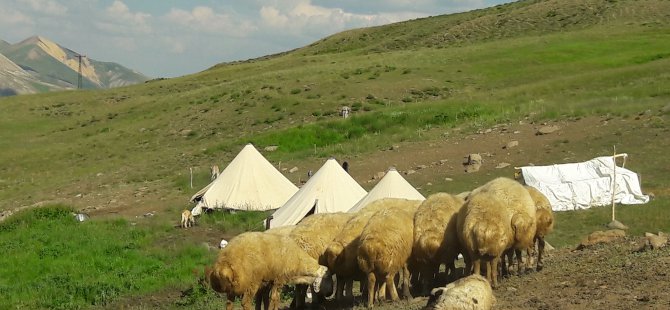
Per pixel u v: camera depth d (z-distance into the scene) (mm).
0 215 36031
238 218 28297
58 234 26641
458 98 50812
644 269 12602
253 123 52344
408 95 55531
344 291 15797
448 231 13852
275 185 30219
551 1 100438
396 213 13961
